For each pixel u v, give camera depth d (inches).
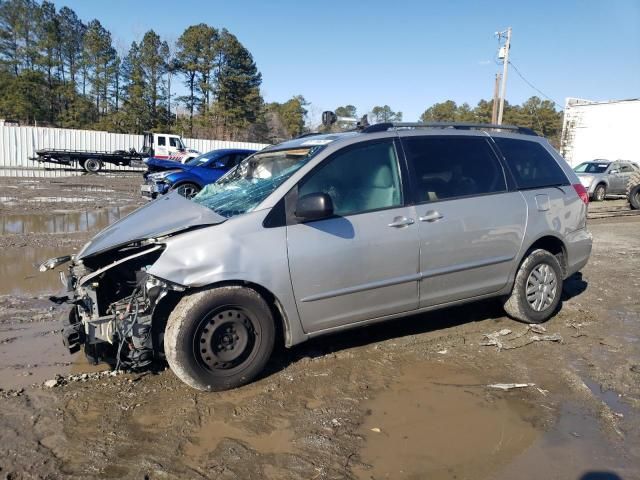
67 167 1309.1
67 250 336.5
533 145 211.2
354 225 161.9
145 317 146.3
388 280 167.8
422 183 176.9
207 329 146.5
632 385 157.8
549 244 212.5
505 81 1280.8
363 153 170.4
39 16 2613.2
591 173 843.4
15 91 2337.6
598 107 1472.7
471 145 192.2
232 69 2484.0
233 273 146.3
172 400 144.9
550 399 148.7
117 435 127.1
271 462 117.9
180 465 116.3
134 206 592.4
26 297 236.8
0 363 168.4
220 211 160.4
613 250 377.1
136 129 2405.3
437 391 153.0
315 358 174.4
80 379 156.3
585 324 211.5
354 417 137.7
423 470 115.9
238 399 146.6
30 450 120.2
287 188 157.0
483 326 206.8
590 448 124.4
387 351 181.3
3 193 690.2
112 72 2583.7
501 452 122.8
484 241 185.6
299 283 154.6
